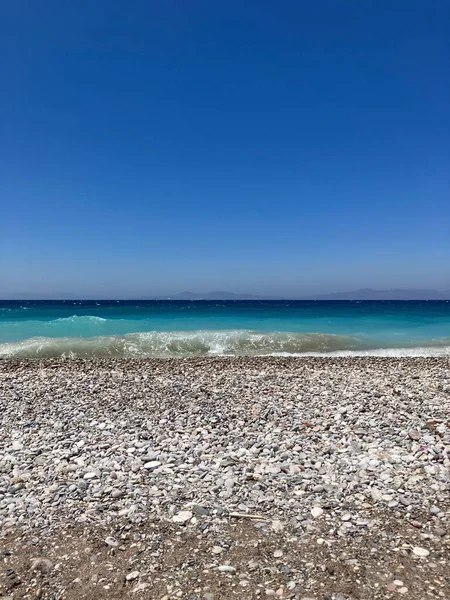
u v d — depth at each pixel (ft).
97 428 9.77
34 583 4.69
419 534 5.51
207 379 15.06
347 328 36.29
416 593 4.43
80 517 5.99
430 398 11.97
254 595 4.45
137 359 20.31
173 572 4.83
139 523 5.83
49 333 30.04
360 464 7.60
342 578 4.68
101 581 4.71
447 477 7.08
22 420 10.39
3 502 6.42
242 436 9.16
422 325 39.24
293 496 6.52
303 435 9.16
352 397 12.24
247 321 41.70
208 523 5.81
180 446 8.59
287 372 16.44
